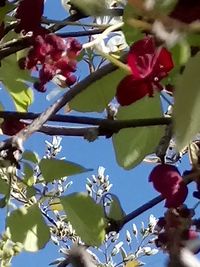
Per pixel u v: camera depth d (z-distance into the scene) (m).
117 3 0.22
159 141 0.25
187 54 0.20
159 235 0.21
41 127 0.23
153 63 0.21
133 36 0.21
